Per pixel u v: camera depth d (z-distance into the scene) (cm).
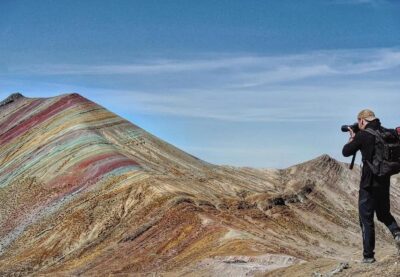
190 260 6234
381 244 7331
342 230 9925
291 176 12688
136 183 8956
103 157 10038
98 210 8562
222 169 11806
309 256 6181
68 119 11688
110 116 11938
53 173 10069
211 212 8062
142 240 7362
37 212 9238
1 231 9050
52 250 7944
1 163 11269
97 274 6600
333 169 13175
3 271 7506
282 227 8919
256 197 9856
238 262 5097
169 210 7881
